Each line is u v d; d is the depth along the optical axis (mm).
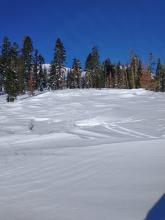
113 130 32875
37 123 40844
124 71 108938
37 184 13141
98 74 96375
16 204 10938
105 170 14242
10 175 14867
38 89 93688
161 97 63125
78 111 47656
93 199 10773
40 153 19562
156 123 35000
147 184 11820
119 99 60750
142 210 9453
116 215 9242
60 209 10125
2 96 77688
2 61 84812
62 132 31719
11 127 38531
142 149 18047
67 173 14398
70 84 99750
